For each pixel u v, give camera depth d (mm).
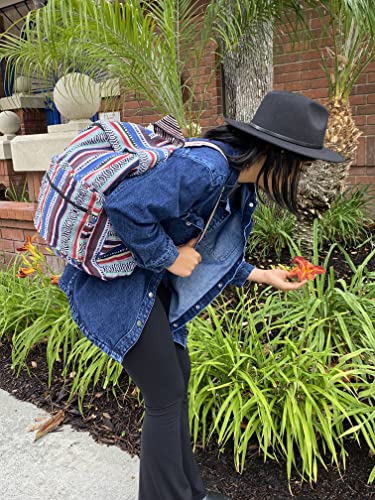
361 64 3766
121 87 4133
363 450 2072
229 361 2273
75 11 2779
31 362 3033
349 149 3596
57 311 3131
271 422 1935
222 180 1442
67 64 3572
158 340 1556
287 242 3680
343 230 4012
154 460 1582
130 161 1390
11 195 5523
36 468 2195
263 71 3918
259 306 2752
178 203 1384
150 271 1579
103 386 2484
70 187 1450
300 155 1454
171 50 3244
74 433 2373
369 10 2990
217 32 3584
